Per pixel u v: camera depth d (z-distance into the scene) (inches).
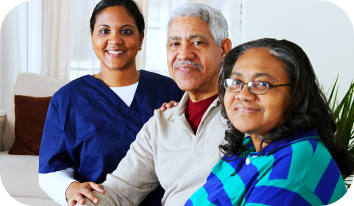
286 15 115.2
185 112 47.1
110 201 45.2
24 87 102.2
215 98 45.1
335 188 26.8
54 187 51.6
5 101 141.7
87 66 136.0
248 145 36.9
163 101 60.9
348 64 112.0
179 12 43.7
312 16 113.5
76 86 57.9
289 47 30.1
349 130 59.3
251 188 30.4
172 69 45.8
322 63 114.0
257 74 29.6
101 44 56.1
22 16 140.2
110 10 55.0
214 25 43.3
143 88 60.0
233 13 123.9
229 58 34.8
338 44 112.5
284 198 25.5
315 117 30.3
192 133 43.3
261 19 116.8
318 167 26.6
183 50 43.3
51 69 135.8
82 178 57.0
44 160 55.2
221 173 36.7
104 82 60.1
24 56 141.7
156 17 129.1
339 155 31.7
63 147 56.0
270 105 29.3
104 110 56.8
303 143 28.1
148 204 50.9
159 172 45.4
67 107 56.5
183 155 43.1
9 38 139.3
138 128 57.1
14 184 75.3
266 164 29.8
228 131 37.7
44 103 94.4
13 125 98.0
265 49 30.7
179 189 42.0
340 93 112.7
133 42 56.5
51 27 135.7
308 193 25.4
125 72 59.1
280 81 29.5
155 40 129.6
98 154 54.6
